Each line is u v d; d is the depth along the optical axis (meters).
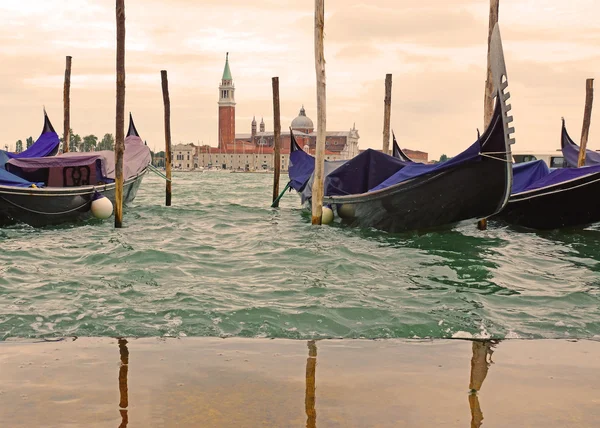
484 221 18.16
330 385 5.90
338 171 19.00
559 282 11.23
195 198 36.25
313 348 7.13
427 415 5.24
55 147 25.56
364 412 5.27
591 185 16.95
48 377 6.03
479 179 14.85
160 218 22.59
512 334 7.82
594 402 5.58
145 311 8.63
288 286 10.48
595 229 19.20
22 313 8.43
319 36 17.48
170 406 5.33
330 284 10.68
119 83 18.38
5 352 6.81
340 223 18.95
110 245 15.03
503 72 13.63
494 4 17.23
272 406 5.35
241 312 8.59
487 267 12.52
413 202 16.19
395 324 8.16
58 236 17.00
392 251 14.42
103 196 20.95
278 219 22.94
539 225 18.55
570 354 7.03
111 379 5.99
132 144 26.58
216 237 17.25
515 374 6.31
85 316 8.34
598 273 12.19
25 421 5.01
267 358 6.71
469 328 8.03
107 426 4.92
